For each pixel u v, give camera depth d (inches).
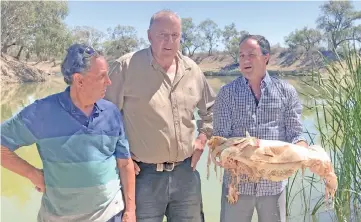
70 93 79.4
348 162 133.7
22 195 185.9
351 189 138.4
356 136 132.8
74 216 80.5
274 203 103.2
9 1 1230.9
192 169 111.7
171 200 109.8
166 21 101.0
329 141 143.6
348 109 134.8
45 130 77.3
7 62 1139.9
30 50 1357.0
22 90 879.7
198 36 1744.6
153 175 106.3
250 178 98.0
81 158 78.7
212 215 159.2
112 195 83.9
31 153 193.2
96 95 78.3
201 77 113.2
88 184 80.0
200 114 117.3
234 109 101.6
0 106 535.5
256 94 101.1
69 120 78.0
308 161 94.1
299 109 103.3
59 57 1406.3
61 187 79.1
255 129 100.6
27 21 1295.5
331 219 148.6
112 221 84.1
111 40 1485.0
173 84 105.7
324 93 142.5
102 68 77.6
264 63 99.7
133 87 103.8
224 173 106.9
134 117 104.3
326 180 98.7
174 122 105.1
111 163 84.1
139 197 106.8
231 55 1615.4
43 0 1332.4
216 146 98.5
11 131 77.2
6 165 78.4
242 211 103.3
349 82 137.3
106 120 82.3
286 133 103.7
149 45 106.4
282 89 101.3
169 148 104.5
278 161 92.4
